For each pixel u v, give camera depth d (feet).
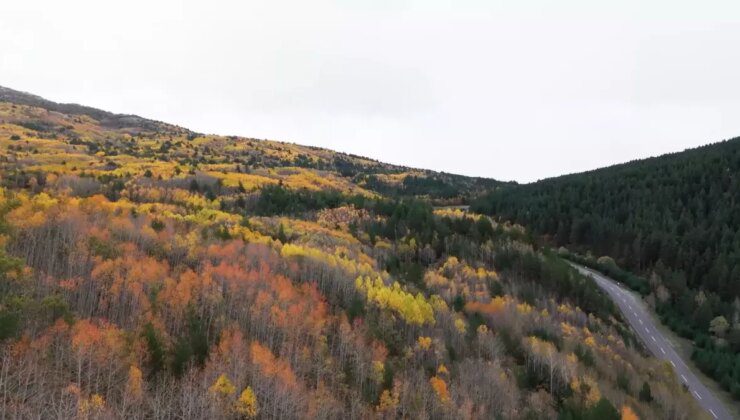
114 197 590.14
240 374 238.27
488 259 503.61
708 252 518.78
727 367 346.13
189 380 219.82
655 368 345.92
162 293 276.82
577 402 279.90
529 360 325.83
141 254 330.75
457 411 258.78
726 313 422.82
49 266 282.56
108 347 218.79
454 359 316.40
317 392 246.88
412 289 397.60
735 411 311.88
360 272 398.01
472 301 405.80
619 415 250.78
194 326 257.75
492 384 291.38
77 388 195.31
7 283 231.50
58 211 352.49
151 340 225.76
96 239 320.91
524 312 390.63
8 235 280.10
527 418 270.87
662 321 435.53
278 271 365.20
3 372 184.85
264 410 230.07
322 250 435.94
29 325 210.38
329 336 310.45
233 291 304.50
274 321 287.07
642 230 611.06
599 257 628.28
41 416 180.14
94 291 279.08
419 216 578.66
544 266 471.62
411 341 327.67
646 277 538.88
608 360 341.21
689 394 317.01
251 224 493.36
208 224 459.73
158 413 200.34
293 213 629.51
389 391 261.44
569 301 437.99
